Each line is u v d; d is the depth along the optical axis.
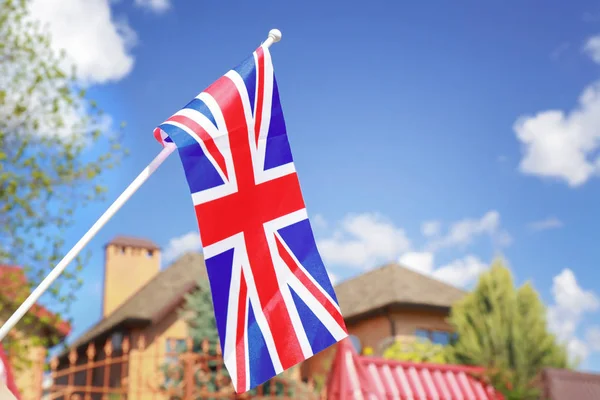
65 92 14.31
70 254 3.22
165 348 24.41
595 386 12.19
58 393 11.27
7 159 13.78
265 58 4.20
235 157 3.96
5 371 5.96
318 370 21.88
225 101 4.04
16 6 14.11
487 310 18.78
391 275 26.94
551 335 18.41
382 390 11.31
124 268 34.91
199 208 3.79
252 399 12.99
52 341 13.69
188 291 25.19
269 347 3.73
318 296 3.88
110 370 24.98
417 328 24.47
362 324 26.03
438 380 11.98
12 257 13.49
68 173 14.18
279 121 4.13
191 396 11.85
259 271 3.84
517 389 12.16
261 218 3.93
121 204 3.44
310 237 3.99
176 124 3.90
